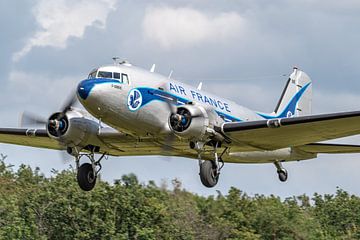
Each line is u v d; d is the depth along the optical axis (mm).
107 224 56875
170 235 59250
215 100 47188
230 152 46906
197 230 61844
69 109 44594
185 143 44594
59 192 58844
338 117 41812
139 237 57594
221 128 43906
